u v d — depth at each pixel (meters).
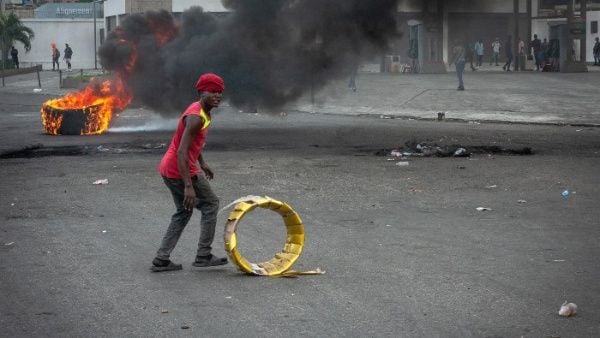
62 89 49.09
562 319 7.01
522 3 54.34
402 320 7.00
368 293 7.87
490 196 13.61
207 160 18.38
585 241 10.15
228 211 12.33
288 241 9.09
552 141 22.31
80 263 9.16
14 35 68.88
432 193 13.91
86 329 6.82
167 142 22.23
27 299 7.72
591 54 57.06
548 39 55.47
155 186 14.84
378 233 10.70
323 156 19.06
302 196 13.62
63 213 12.23
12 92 47.56
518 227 11.06
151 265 9.08
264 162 17.97
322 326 6.86
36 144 21.75
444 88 38.00
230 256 8.52
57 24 74.38
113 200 13.36
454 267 8.87
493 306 7.39
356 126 27.03
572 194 13.77
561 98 33.88
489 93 35.75
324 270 8.80
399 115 30.86
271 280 8.42
